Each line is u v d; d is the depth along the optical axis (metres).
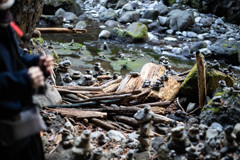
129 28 10.84
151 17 12.92
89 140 2.70
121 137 3.50
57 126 3.58
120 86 4.82
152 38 10.78
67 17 12.68
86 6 15.38
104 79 5.68
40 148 2.09
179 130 2.81
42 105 3.90
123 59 8.61
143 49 9.78
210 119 3.65
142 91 4.62
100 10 14.34
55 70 5.43
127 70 7.79
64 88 4.67
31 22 5.04
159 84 4.71
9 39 1.74
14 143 1.76
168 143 2.99
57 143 3.22
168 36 11.38
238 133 2.92
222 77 4.62
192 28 11.78
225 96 3.81
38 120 1.82
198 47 9.63
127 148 3.25
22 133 1.72
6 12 1.72
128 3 14.21
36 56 1.97
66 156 2.89
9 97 1.63
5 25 1.72
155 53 9.45
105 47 9.43
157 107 4.30
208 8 13.84
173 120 3.86
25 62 1.95
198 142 3.09
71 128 3.24
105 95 4.33
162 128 3.75
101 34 10.51
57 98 4.15
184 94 4.84
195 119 3.88
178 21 11.77
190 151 2.69
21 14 4.57
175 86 4.91
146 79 5.11
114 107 4.14
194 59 9.07
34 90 1.72
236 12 13.08
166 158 2.76
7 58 1.71
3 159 1.76
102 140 3.30
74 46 9.23
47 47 6.70
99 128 3.81
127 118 4.02
